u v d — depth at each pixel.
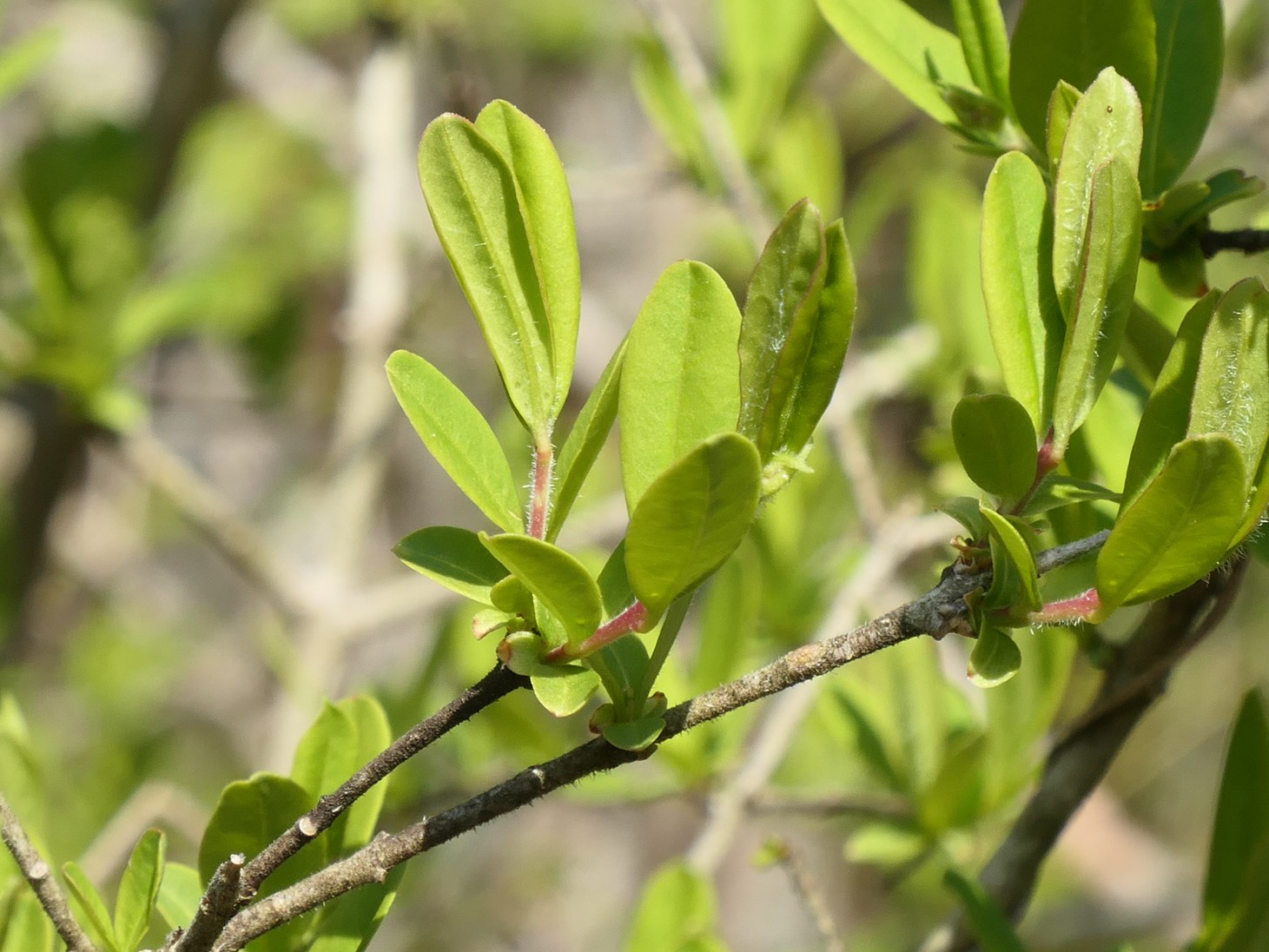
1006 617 0.51
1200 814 1.96
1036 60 0.55
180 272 1.19
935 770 0.72
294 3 1.71
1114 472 0.58
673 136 0.93
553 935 1.70
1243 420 0.50
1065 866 1.50
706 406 0.51
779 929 1.62
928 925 1.48
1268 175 1.16
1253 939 0.58
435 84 1.82
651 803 0.78
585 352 1.52
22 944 0.55
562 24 1.87
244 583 2.03
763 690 0.51
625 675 0.51
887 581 0.91
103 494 1.75
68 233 0.96
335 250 1.69
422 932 1.65
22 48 0.74
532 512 0.51
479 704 0.51
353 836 0.54
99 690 1.65
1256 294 0.50
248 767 1.61
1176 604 0.58
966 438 0.51
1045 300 0.52
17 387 1.19
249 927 0.51
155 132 1.29
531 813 1.78
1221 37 0.56
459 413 0.51
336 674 1.05
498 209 0.51
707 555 0.49
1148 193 0.56
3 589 1.20
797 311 0.50
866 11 0.57
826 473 0.92
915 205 1.02
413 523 2.05
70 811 1.35
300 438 1.93
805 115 0.94
